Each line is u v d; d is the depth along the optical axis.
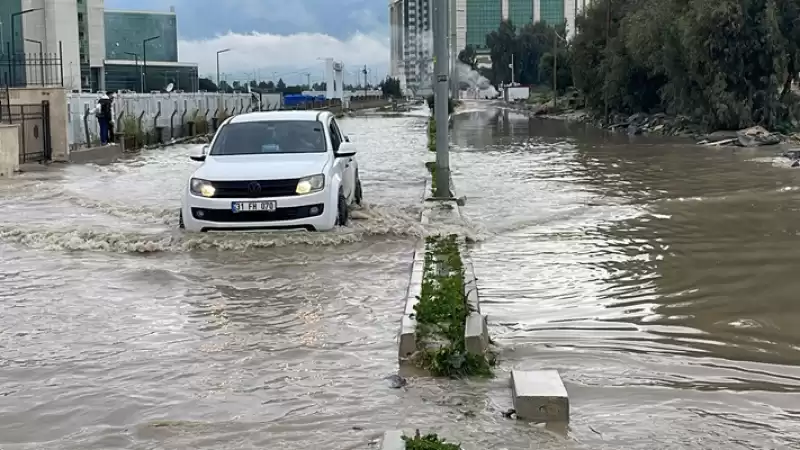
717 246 9.65
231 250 9.76
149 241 10.07
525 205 13.27
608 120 45.34
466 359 5.46
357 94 115.81
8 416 4.82
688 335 6.30
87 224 11.75
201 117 37.66
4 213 12.97
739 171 17.88
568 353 5.87
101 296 7.70
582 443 4.36
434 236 10.42
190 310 7.18
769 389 5.17
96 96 27.52
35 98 21.56
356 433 4.52
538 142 29.67
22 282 8.25
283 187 10.38
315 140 11.77
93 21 85.44
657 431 4.51
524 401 4.67
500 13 119.19
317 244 10.00
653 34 36.66
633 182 16.25
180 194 15.43
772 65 30.62
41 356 5.93
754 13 30.55
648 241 10.05
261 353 5.95
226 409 4.89
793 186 15.04
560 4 117.81
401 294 7.62
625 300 7.33
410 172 19.53
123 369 5.62
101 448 4.37
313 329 6.54
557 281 8.09
